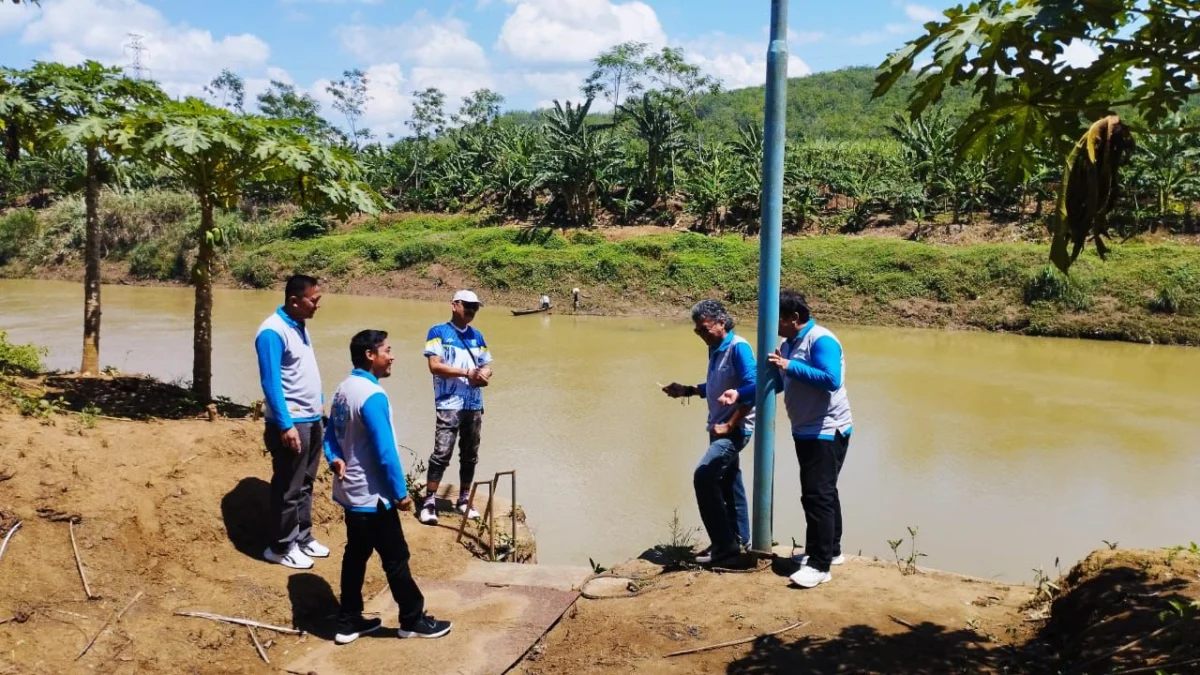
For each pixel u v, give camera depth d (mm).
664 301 33250
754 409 5398
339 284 39625
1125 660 3594
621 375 19844
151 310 30453
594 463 12680
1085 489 11883
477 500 7449
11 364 8391
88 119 6539
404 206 50750
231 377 17750
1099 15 3117
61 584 4273
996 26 3254
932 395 18062
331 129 54844
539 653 4508
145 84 7906
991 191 36125
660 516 10500
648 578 5457
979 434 14781
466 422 6809
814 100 78125
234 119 6848
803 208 37594
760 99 82312
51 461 4891
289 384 5184
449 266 38656
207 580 4754
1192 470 12766
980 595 4922
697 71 42500
